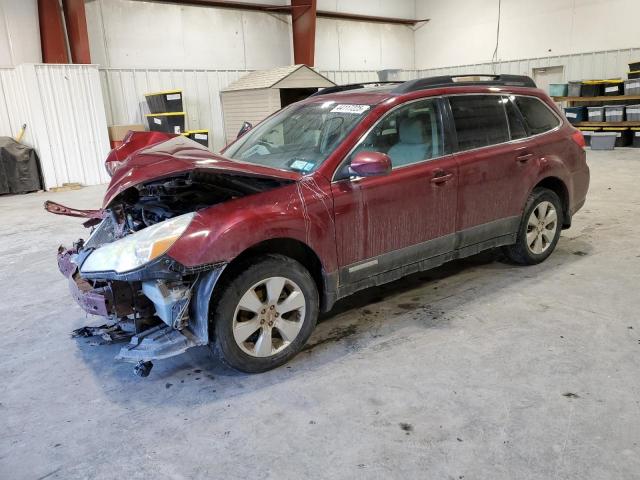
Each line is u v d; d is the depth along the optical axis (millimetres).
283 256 2783
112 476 2076
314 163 3018
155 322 2844
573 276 3961
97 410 2543
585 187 4434
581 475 1947
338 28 15922
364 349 3000
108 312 2727
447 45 17578
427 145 3342
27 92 9609
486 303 3549
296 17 13828
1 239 6086
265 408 2479
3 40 9977
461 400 2455
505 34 15961
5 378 2893
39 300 4066
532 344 2955
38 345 3283
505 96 3848
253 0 13453
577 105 13375
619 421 2246
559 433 2189
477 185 3537
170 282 2518
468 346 2971
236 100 11898
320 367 2828
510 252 4137
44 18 10008
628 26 13320
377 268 3152
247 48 13633
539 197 4016
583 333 3055
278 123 3740
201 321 2570
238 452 2178
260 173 2682
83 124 10273
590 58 14180
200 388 2691
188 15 12375
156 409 2523
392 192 3098
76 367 2984
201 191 3062
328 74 15875
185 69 12352
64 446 2275
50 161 9922
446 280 4016
